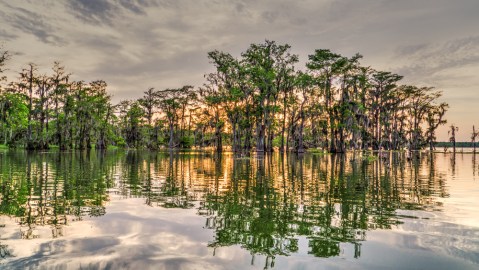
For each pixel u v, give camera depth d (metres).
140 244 7.75
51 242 7.79
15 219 10.06
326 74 70.25
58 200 13.36
